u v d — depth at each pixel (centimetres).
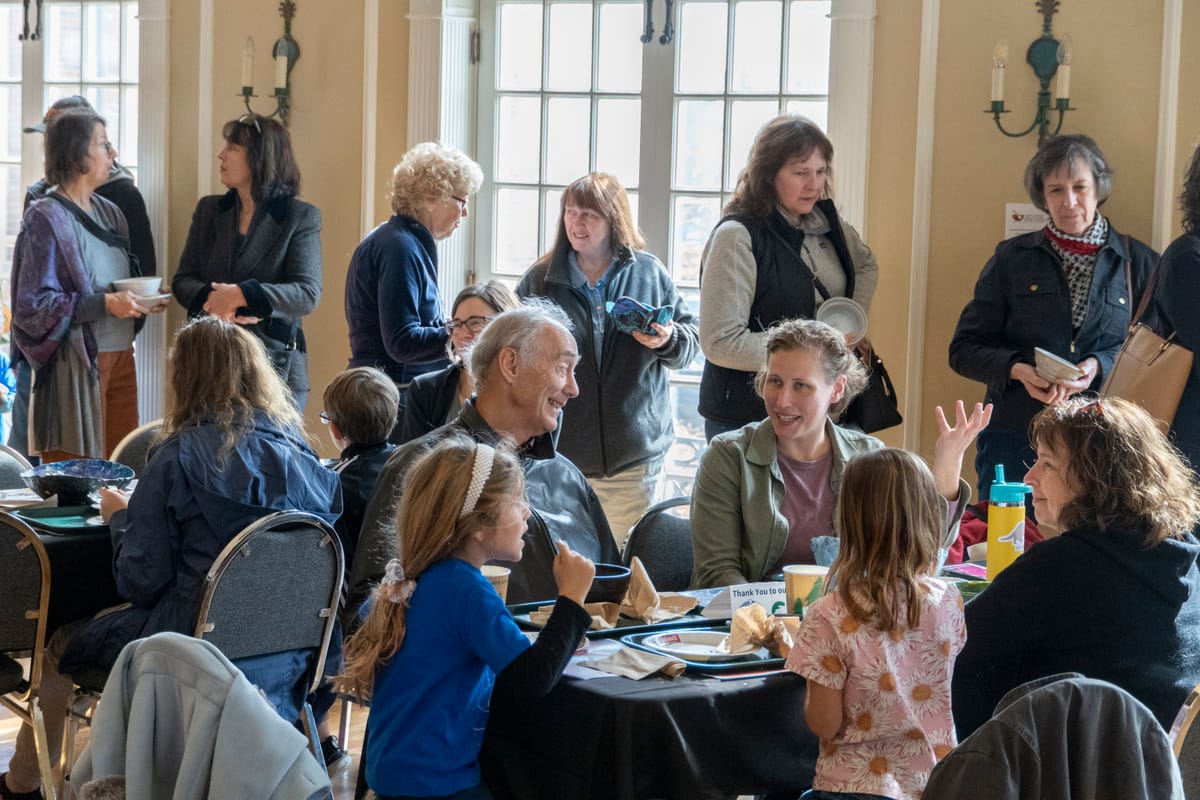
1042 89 476
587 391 467
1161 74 463
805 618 236
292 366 565
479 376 304
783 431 321
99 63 651
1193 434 367
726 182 547
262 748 214
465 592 239
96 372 555
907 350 505
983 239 491
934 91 493
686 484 565
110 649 320
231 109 607
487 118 578
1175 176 461
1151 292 384
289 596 326
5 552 333
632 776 221
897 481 232
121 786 217
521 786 242
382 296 478
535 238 576
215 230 568
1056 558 244
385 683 245
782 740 237
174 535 321
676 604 290
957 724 257
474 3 574
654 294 479
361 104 584
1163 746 185
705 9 543
